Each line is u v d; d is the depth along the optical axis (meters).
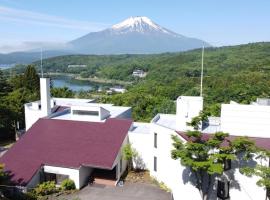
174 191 31.06
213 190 28.03
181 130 31.31
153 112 75.06
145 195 31.64
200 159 26.00
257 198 26.56
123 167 37.56
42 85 43.19
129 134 38.81
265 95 80.69
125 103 86.12
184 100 30.88
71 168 33.31
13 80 84.44
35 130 39.59
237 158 26.62
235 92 85.94
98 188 33.44
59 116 44.25
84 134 38.34
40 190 31.34
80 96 115.19
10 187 31.36
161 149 34.28
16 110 55.19
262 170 24.08
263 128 28.72
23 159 34.97
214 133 27.95
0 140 53.50
